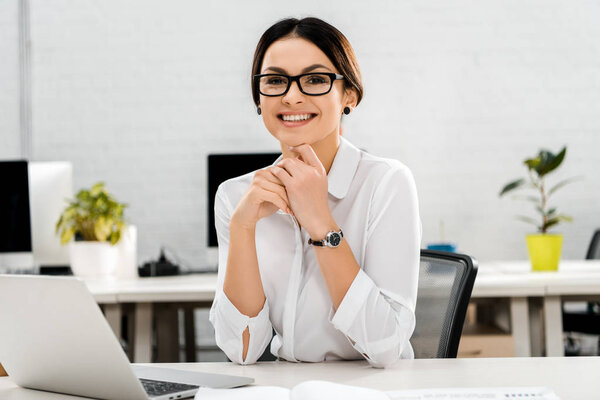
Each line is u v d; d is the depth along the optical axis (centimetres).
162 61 415
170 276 276
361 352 108
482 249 407
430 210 408
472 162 408
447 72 408
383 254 113
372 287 108
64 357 89
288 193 109
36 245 277
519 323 230
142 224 415
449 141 409
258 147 415
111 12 415
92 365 87
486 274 255
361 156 126
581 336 378
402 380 97
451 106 409
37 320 88
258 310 115
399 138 409
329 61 116
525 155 407
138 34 415
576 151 405
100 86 415
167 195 415
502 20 407
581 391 89
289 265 122
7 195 266
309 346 118
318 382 86
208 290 223
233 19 414
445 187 409
